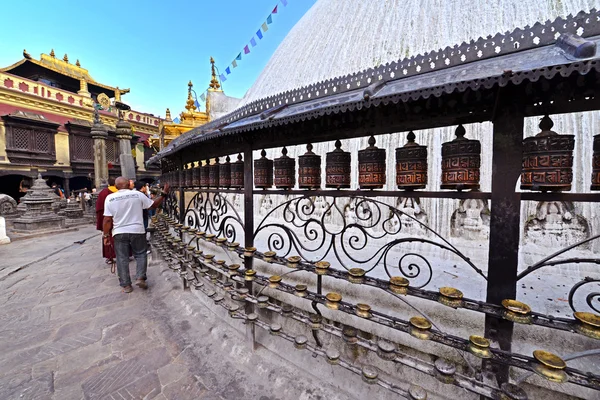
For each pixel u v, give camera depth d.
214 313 3.12
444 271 2.34
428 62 1.46
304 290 1.87
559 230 2.76
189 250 3.05
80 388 2.12
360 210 3.97
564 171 1.09
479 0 3.69
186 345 2.64
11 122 17.89
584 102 1.05
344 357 1.97
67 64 27.52
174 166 4.45
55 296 3.88
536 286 1.99
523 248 2.87
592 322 1.02
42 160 19.64
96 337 2.81
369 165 1.59
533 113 1.15
